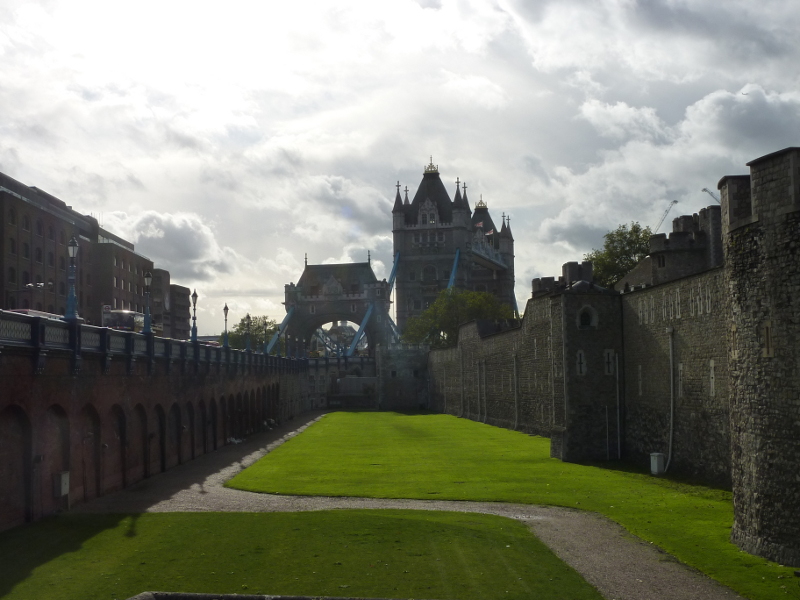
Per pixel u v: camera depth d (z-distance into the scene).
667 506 36.50
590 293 58.66
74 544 28.14
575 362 58.19
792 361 25.47
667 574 24.91
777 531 26.19
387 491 42.28
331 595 22.30
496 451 64.06
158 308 170.75
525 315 83.81
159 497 40.56
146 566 25.14
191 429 61.03
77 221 141.75
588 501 38.31
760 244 26.98
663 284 51.81
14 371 31.48
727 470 43.41
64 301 124.38
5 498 31.08
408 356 166.88
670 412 50.28
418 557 26.36
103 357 40.88
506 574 24.64
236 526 30.97
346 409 160.75
